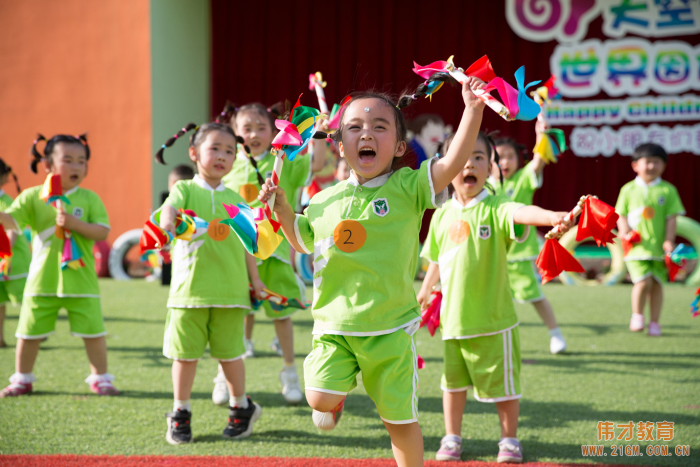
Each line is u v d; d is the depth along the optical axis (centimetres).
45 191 426
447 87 1373
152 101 1219
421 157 299
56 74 1253
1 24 1268
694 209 1273
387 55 1395
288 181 466
